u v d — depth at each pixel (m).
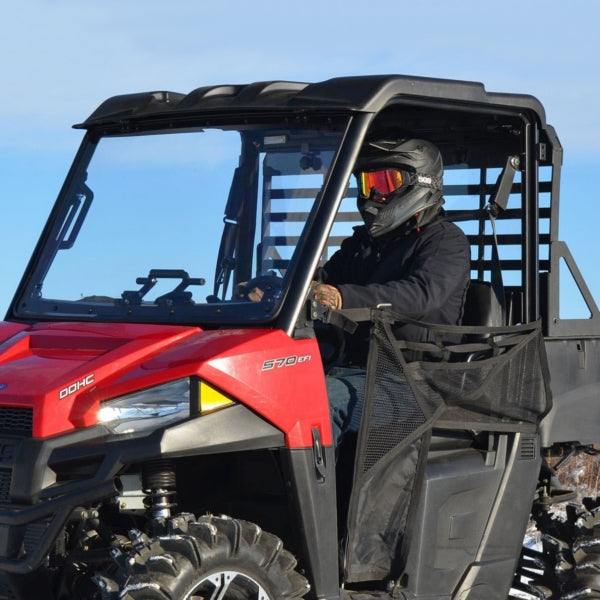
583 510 11.62
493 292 11.12
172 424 8.40
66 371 8.66
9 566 8.25
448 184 12.20
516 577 12.24
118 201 10.55
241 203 9.94
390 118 11.02
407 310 10.11
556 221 11.44
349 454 9.74
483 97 10.45
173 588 8.12
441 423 10.02
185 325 9.46
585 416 11.50
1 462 8.45
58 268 10.49
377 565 9.62
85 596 9.29
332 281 11.77
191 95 10.34
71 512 8.27
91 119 10.85
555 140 11.43
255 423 8.70
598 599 11.16
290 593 8.73
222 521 8.64
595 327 11.68
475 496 10.42
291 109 9.68
